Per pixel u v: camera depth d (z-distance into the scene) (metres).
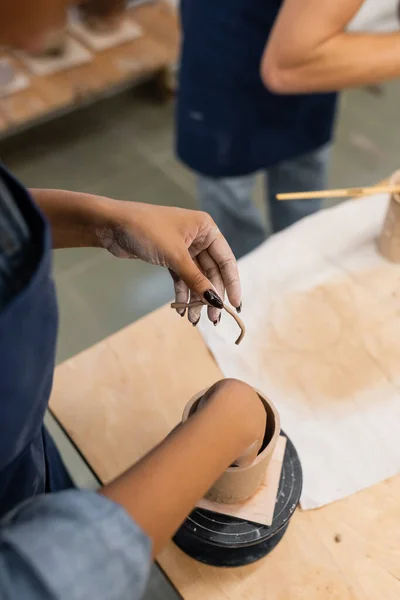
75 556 0.38
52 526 0.39
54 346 0.49
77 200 0.66
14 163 2.14
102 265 1.84
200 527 0.61
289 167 1.41
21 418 0.45
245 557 0.63
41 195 0.66
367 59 0.89
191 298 0.68
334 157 2.17
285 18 0.86
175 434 0.49
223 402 0.51
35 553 0.37
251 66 1.13
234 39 1.10
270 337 0.84
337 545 0.65
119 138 2.25
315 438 0.73
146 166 2.15
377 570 0.63
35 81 1.97
